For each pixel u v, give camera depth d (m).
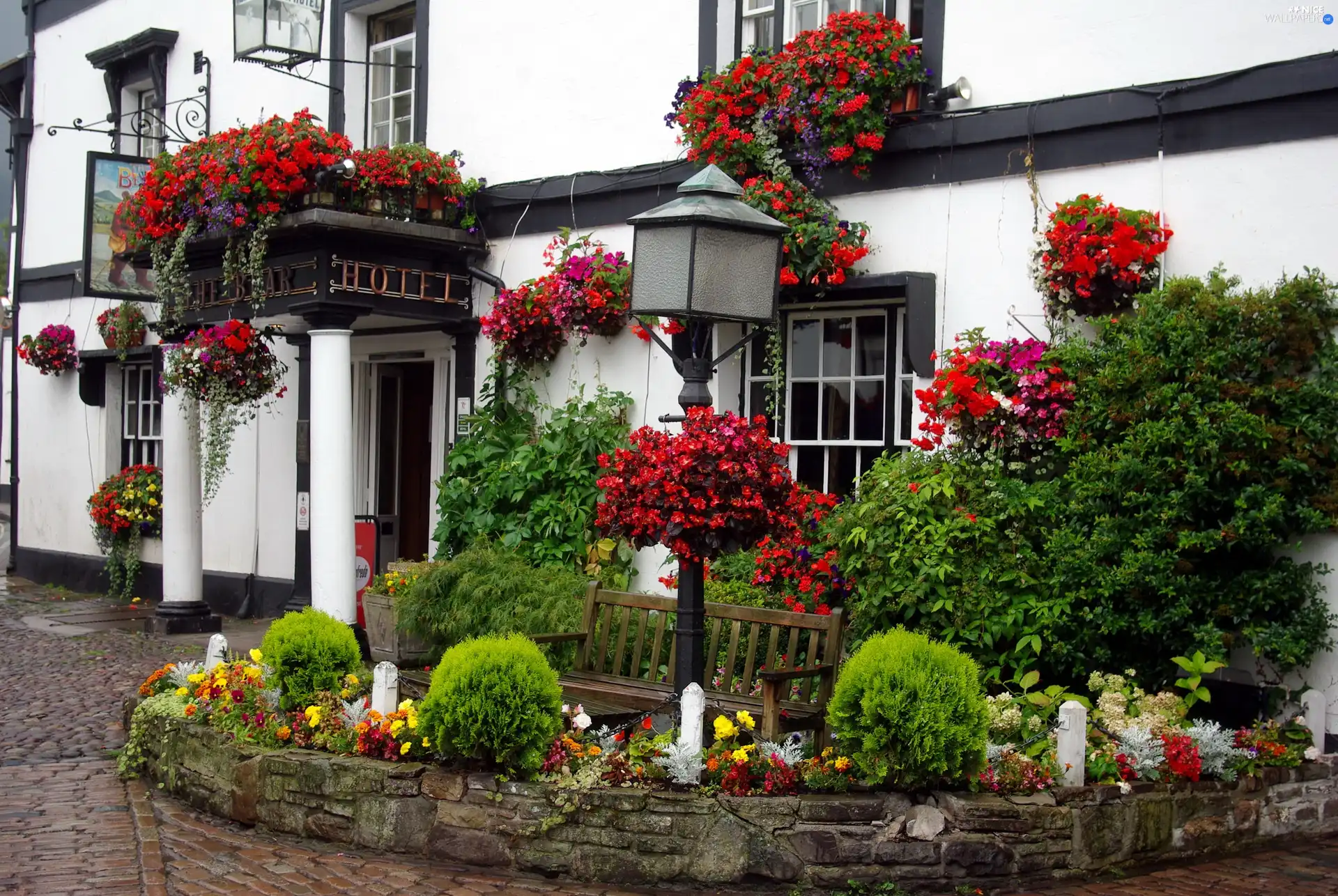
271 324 10.11
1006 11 7.20
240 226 9.03
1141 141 6.68
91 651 10.28
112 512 13.41
